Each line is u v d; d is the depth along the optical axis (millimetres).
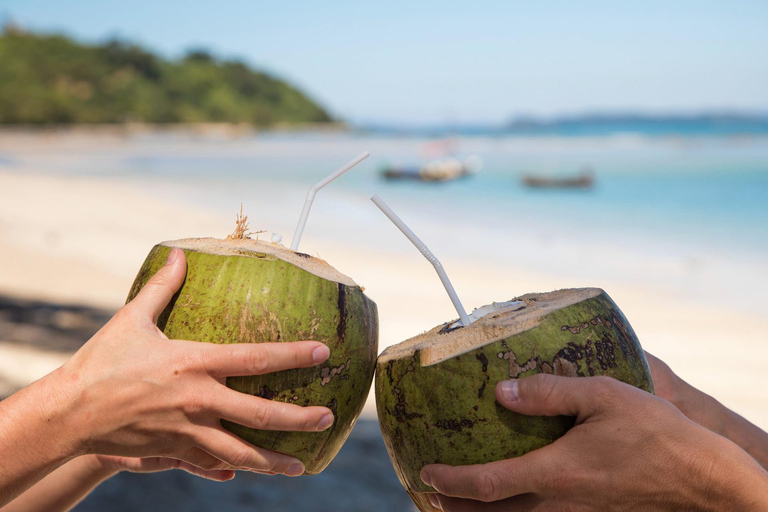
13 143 64938
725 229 16375
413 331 7418
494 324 1396
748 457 1146
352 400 1460
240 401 1192
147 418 1183
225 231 14531
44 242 12125
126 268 10258
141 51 107938
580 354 1360
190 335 1341
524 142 74625
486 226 16828
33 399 1174
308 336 1373
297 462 1351
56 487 1629
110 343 1209
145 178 28734
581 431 1208
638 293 9844
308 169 35344
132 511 3197
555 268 11664
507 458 1325
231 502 3381
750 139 68625
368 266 11227
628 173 31297
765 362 6699
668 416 1178
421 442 1400
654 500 1166
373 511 3309
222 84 119688
